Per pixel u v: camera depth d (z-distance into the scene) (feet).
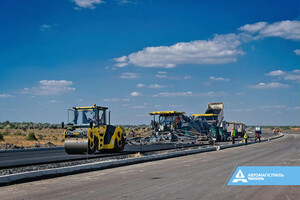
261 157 63.46
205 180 35.68
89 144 68.90
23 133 230.07
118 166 50.21
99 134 72.64
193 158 63.16
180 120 107.76
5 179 33.94
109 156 66.95
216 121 144.56
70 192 29.66
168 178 37.19
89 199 26.61
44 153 80.12
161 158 62.28
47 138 184.03
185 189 30.50
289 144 118.21
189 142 94.32
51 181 36.24
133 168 47.42
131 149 92.22
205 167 47.57
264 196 27.66
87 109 72.38
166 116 107.34
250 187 31.81
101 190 30.35
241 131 210.18
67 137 70.74
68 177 39.17
